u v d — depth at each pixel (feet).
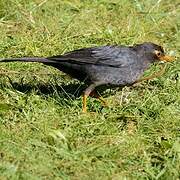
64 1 56.18
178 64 47.83
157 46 43.29
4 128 38.60
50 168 34.83
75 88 44.75
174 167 35.68
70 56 41.50
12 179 33.68
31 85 44.52
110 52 41.81
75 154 36.24
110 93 44.47
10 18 54.19
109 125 39.63
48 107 41.22
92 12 55.77
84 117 40.24
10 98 42.37
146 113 41.45
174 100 43.09
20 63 47.11
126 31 53.42
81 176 34.81
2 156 35.86
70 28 52.85
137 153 37.32
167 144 37.93
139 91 45.27
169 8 57.77
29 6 55.42
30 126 38.88
